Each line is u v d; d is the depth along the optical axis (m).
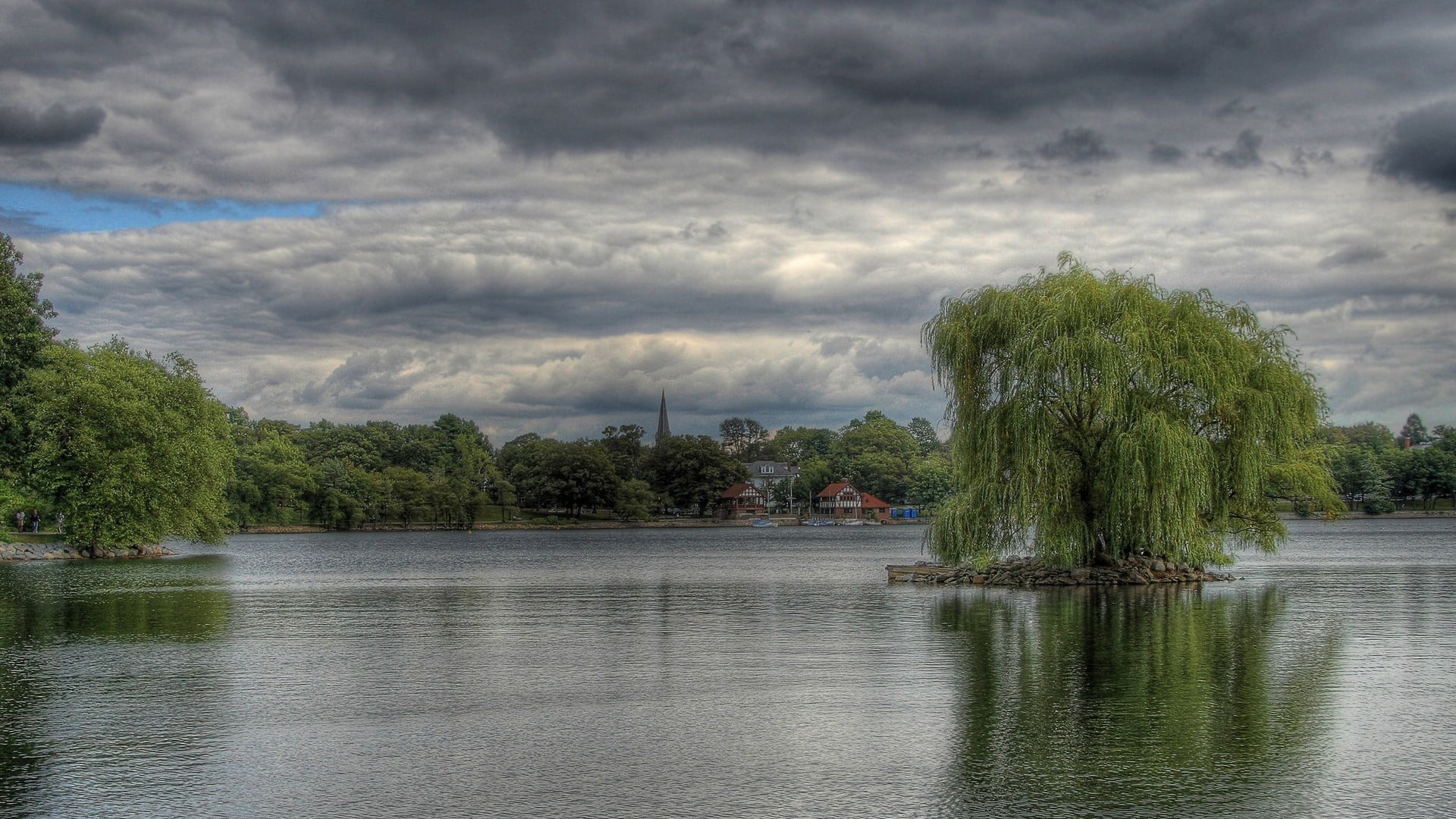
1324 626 40.00
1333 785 19.17
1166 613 44.72
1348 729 23.22
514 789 19.05
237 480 177.25
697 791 18.92
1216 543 56.44
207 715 25.22
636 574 79.81
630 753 21.48
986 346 55.28
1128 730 23.09
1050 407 53.97
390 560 103.75
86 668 32.03
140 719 24.83
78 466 87.81
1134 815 17.56
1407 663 31.48
